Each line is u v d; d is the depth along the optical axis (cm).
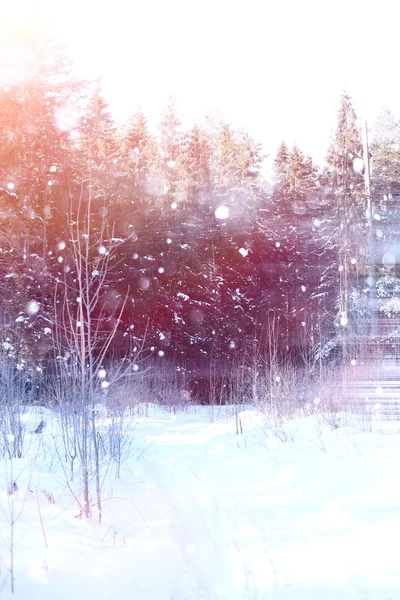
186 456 1024
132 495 672
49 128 1983
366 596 355
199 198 3366
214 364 2730
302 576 398
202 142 3712
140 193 3244
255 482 758
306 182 3681
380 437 956
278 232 3306
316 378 1377
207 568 423
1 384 887
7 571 389
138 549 467
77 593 367
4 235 1695
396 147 2841
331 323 2598
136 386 1579
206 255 3141
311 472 769
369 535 477
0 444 822
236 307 3075
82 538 487
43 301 1702
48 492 632
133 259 2869
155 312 2884
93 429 593
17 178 1791
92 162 2058
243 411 1564
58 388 780
